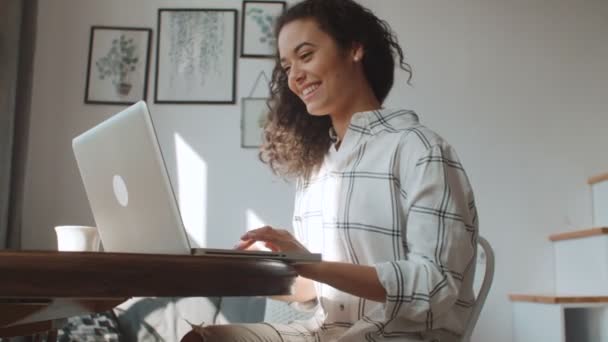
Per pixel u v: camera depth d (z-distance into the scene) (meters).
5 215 2.54
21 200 2.62
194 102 2.92
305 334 1.24
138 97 2.93
